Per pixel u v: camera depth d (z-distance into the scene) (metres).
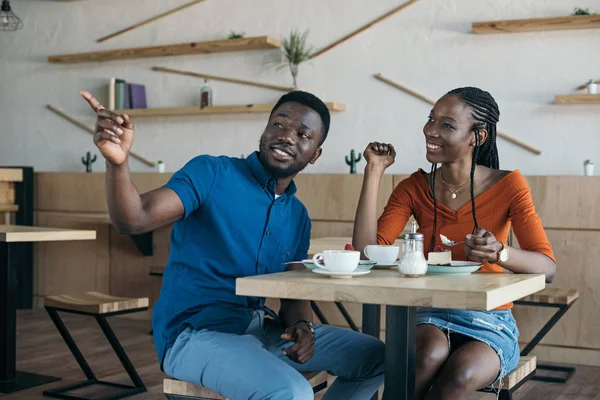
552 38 4.30
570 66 4.26
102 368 3.70
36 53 5.80
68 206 5.32
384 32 4.69
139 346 4.25
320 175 4.46
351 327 4.08
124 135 1.52
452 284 1.50
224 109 5.00
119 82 5.38
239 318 1.82
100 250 5.23
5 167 5.34
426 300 1.42
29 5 5.81
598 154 4.21
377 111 4.71
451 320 1.90
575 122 4.26
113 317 5.16
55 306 3.25
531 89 4.35
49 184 5.38
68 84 5.70
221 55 5.17
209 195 1.80
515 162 4.40
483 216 1.99
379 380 1.95
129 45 5.46
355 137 4.77
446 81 4.54
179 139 5.32
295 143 1.84
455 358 1.78
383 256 1.83
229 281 1.83
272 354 1.73
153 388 3.33
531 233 1.92
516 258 1.75
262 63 5.04
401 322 1.55
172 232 1.89
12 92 5.89
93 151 5.62
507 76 4.40
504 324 1.93
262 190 1.86
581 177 3.92
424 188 2.10
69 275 5.35
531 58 4.34
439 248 1.83
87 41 5.62
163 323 1.81
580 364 3.98
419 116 4.61
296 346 1.73
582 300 3.95
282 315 1.97
